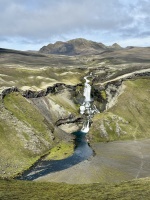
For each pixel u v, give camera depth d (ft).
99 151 318.86
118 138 374.02
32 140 304.71
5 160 244.01
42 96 459.32
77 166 259.80
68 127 440.86
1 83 463.83
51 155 299.38
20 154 270.87
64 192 164.76
